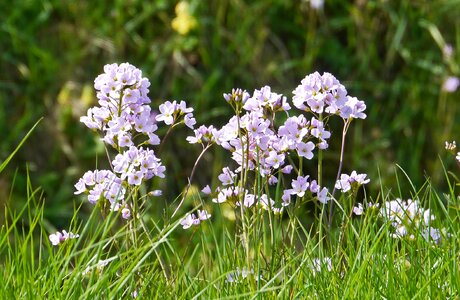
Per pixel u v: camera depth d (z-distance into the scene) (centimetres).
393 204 336
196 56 808
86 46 809
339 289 280
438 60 827
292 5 827
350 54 830
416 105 812
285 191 304
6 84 793
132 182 292
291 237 307
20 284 275
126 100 299
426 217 333
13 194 740
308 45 820
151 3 823
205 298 289
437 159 798
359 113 308
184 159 773
